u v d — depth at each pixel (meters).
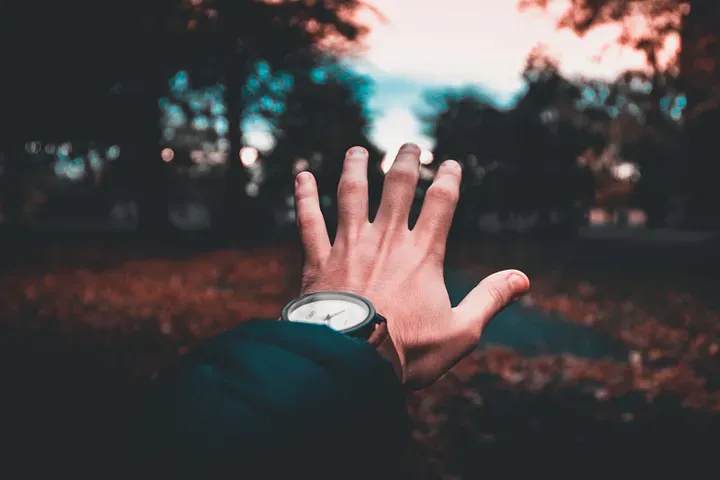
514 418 4.79
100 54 16.92
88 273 13.23
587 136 28.06
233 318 8.78
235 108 26.08
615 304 10.62
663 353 7.03
